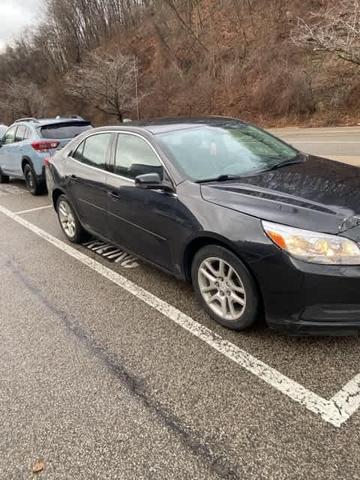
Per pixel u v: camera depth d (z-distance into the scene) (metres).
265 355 2.73
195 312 3.35
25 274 4.39
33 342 3.12
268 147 3.95
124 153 3.88
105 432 2.24
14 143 8.92
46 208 7.26
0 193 8.93
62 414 2.39
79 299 3.74
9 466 2.09
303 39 15.05
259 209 2.70
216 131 3.91
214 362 2.72
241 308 2.89
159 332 3.12
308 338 2.84
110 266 4.42
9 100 37.97
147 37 30.75
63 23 39.19
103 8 36.78
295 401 2.33
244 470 1.95
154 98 26.75
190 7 27.62
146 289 3.82
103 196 4.09
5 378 2.73
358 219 2.51
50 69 41.44
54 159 5.24
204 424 2.24
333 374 2.50
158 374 2.66
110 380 2.63
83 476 2.00
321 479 1.87
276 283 2.54
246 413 2.28
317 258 2.40
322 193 2.86
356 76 18.23
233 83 23.36
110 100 26.31
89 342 3.06
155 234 3.44
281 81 20.72
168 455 2.07
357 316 2.41
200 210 2.95
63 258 4.76
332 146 11.18
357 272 2.36
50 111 35.81
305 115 19.36
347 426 2.13
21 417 2.39
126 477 1.98
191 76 26.11
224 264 2.90
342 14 15.55
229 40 25.02
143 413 2.35
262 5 24.00
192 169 3.32
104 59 28.36
